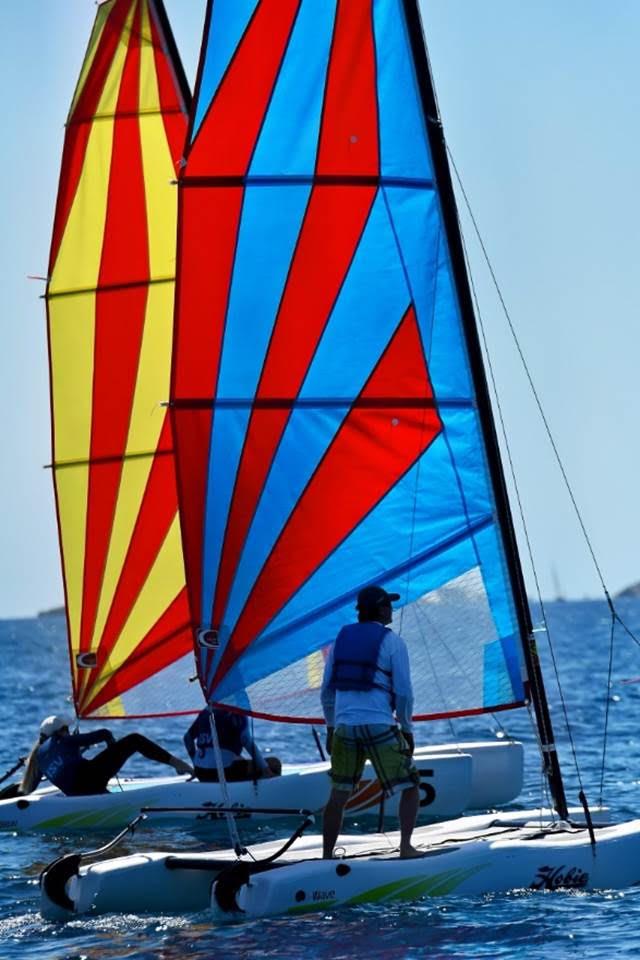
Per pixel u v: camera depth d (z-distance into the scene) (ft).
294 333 135.44
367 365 136.36
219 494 133.18
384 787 117.80
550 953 101.91
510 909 113.50
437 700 136.77
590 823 121.80
